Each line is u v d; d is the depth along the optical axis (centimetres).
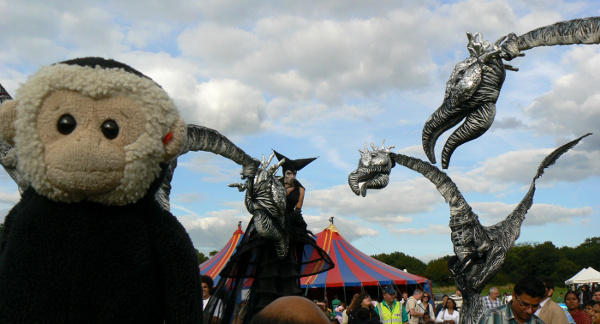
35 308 155
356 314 743
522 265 6359
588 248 7769
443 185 725
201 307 185
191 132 445
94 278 161
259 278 476
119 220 168
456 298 1527
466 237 715
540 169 775
